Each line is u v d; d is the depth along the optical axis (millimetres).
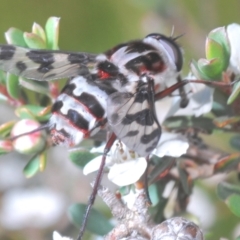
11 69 324
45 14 374
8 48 324
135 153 320
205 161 325
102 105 321
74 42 373
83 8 373
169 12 363
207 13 361
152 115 317
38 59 324
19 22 374
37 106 326
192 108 323
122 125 316
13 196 361
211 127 324
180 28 362
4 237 357
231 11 361
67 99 322
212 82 320
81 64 325
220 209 352
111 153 320
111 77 322
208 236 328
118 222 314
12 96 327
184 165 325
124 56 323
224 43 319
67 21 373
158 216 324
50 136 323
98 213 327
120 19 370
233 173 336
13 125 324
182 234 310
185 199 326
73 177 360
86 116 321
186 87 324
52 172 361
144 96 319
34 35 325
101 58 323
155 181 321
